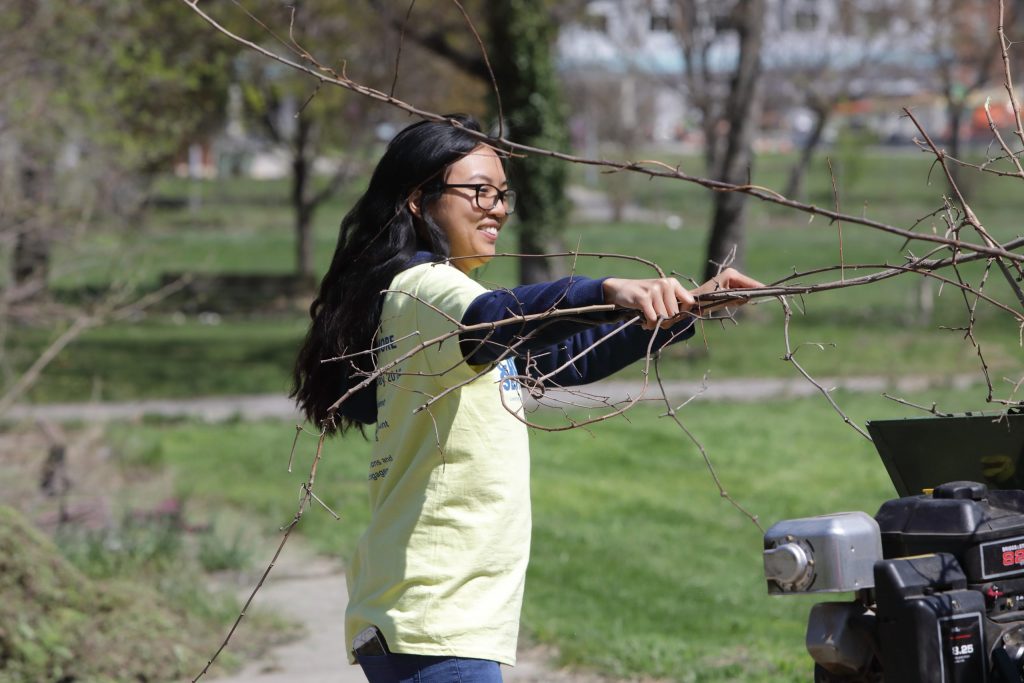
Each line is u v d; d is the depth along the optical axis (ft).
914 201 165.68
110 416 59.00
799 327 87.76
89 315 38.60
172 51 54.54
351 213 10.98
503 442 10.19
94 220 42.50
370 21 79.00
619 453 46.55
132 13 49.24
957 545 9.36
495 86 10.64
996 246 10.04
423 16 75.87
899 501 9.77
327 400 11.08
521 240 73.00
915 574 9.10
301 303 114.01
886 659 9.13
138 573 27.55
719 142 98.89
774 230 163.73
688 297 9.05
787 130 252.21
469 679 9.91
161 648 22.03
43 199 38.01
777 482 40.29
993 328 80.48
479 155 10.79
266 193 214.07
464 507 10.10
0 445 43.47
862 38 114.52
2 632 20.84
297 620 25.41
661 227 180.75
